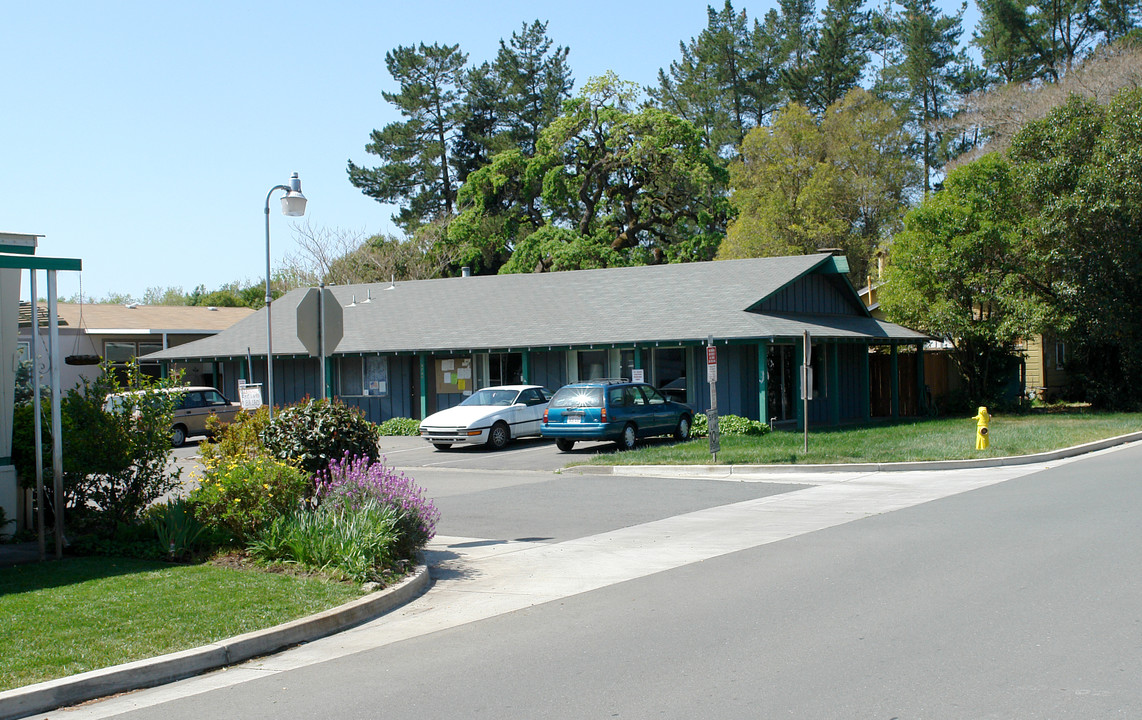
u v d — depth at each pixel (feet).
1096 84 148.25
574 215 179.73
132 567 32.30
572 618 26.11
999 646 21.15
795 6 212.64
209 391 94.63
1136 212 97.40
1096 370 106.32
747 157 182.60
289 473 35.29
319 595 28.22
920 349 102.27
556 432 72.64
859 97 182.70
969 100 176.55
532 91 206.39
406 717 18.58
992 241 96.43
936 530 36.63
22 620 25.29
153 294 260.01
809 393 63.16
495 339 94.07
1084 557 30.04
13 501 38.47
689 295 92.53
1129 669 19.24
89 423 36.96
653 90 221.25
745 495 50.37
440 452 78.74
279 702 19.99
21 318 65.87
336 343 42.09
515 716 18.30
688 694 18.98
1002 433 74.54
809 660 20.81
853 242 166.81
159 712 19.71
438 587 31.40
